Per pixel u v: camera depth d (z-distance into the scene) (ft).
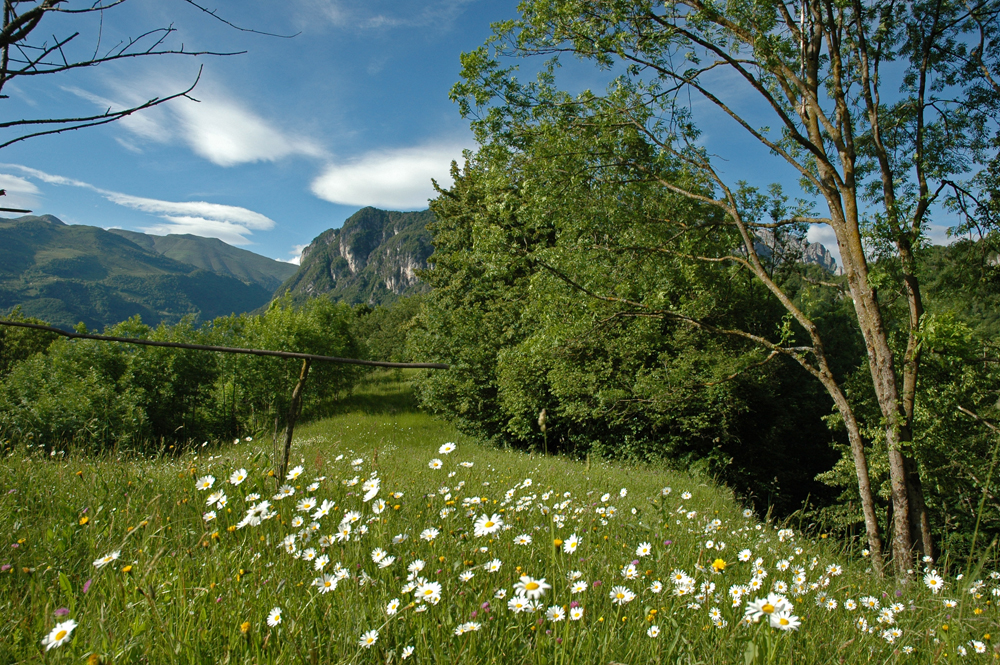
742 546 13.24
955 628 8.00
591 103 35.53
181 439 61.72
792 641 6.68
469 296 76.02
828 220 32.63
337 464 17.72
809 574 11.44
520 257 41.57
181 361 67.00
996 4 33.30
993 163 34.32
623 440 58.90
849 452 47.19
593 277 37.93
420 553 9.13
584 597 7.47
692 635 7.01
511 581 7.93
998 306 37.81
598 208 37.32
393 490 13.64
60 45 4.45
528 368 58.08
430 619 6.63
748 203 40.45
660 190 38.32
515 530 11.20
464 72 34.19
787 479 67.26
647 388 45.29
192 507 11.34
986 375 35.19
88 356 61.57
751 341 53.16
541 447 65.62
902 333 36.55
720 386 44.68
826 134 35.86
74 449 18.10
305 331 92.07
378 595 7.22
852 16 34.58
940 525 34.96
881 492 42.60
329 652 5.79
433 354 74.02
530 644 6.32
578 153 35.19
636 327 44.29
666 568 9.30
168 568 7.85
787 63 34.22
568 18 32.14
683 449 57.98
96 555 8.63
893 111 36.65
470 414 71.00
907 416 30.17
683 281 42.91
